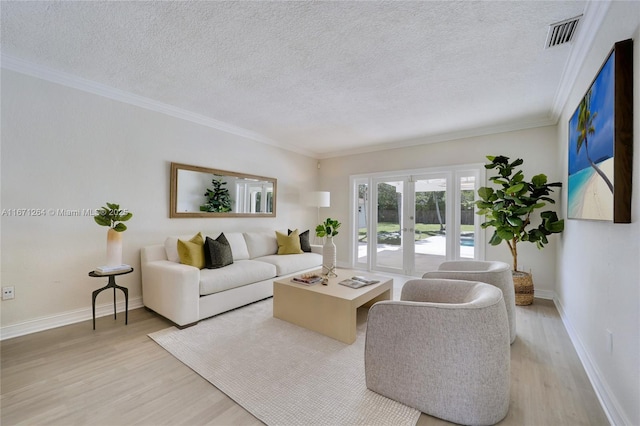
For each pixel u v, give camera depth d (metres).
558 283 3.43
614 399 1.53
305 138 4.89
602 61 1.85
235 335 2.54
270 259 4.05
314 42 2.19
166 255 3.35
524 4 1.77
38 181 2.63
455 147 4.52
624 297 1.46
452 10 1.83
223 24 1.99
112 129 3.10
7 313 2.47
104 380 1.86
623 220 1.42
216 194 4.16
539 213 3.75
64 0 1.76
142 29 2.05
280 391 1.75
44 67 2.59
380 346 1.71
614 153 1.45
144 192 3.38
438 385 1.52
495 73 2.64
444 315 1.51
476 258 4.34
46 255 2.68
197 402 1.65
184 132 3.77
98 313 2.99
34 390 1.75
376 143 5.17
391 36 2.11
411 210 5.01
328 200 5.36
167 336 2.51
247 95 3.19
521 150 3.96
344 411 1.57
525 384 1.84
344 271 3.50
